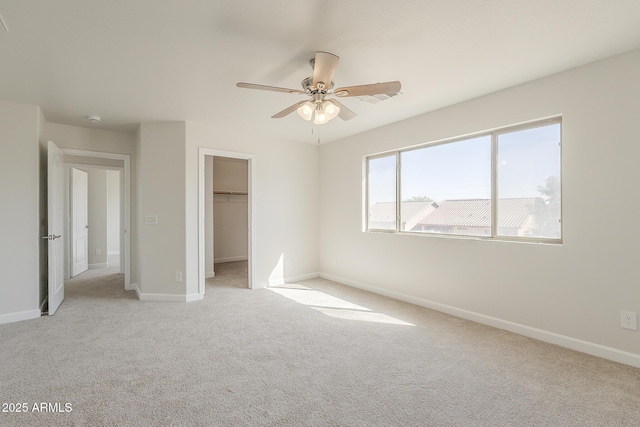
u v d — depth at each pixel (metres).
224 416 1.77
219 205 7.49
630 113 2.35
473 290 3.34
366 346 2.70
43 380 2.12
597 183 2.50
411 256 3.99
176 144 4.05
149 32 2.06
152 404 1.88
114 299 4.11
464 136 3.47
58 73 2.63
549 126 2.85
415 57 2.43
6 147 3.24
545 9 1.86
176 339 2.83
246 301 4.04
